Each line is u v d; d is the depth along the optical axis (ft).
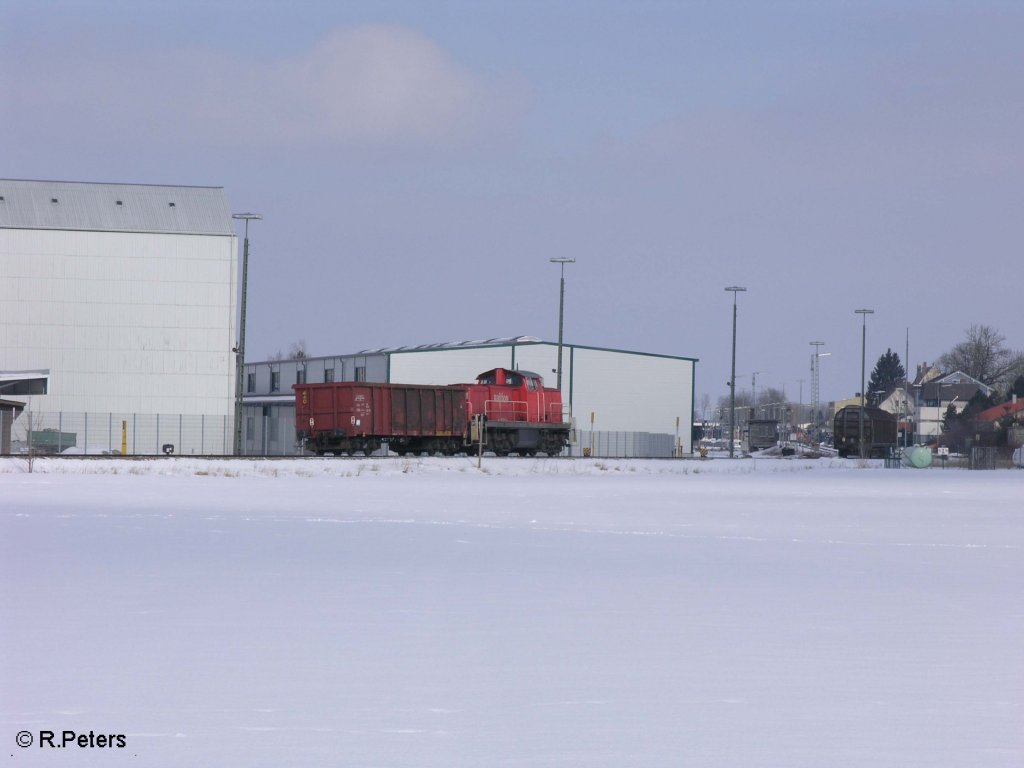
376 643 69.67
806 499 235.20
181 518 163.02
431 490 246.47
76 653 66.03
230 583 95.76
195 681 59.31
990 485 311.47
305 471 308.81
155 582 95.91
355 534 142.72
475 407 399.03
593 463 379.55
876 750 47.39
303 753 46.68
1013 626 77.05
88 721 51.47
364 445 376.48
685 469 395.34
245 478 284.20
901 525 169.37
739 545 135.13
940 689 58.29
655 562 115.24
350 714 52.85
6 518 159.43
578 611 82.48
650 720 52.11
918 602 88.22
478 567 109.19
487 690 57.77
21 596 87.51
